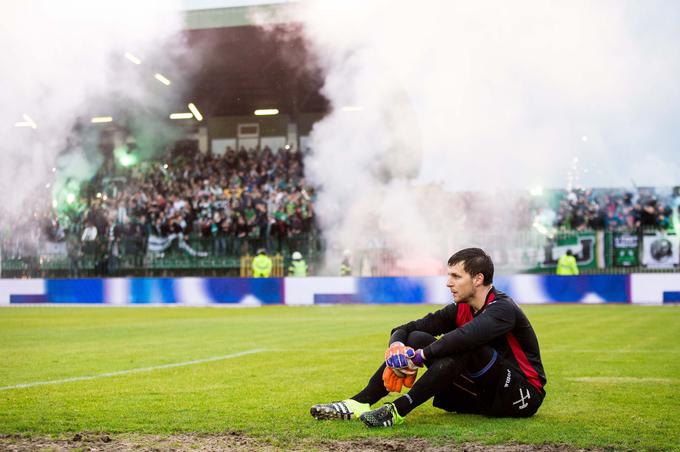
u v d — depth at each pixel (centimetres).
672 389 624
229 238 2927
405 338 477
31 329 1466
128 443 412
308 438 422
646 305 2372
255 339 1209
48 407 535
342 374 736
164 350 1020
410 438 419
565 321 1608
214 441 417
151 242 3008
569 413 502
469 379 464
